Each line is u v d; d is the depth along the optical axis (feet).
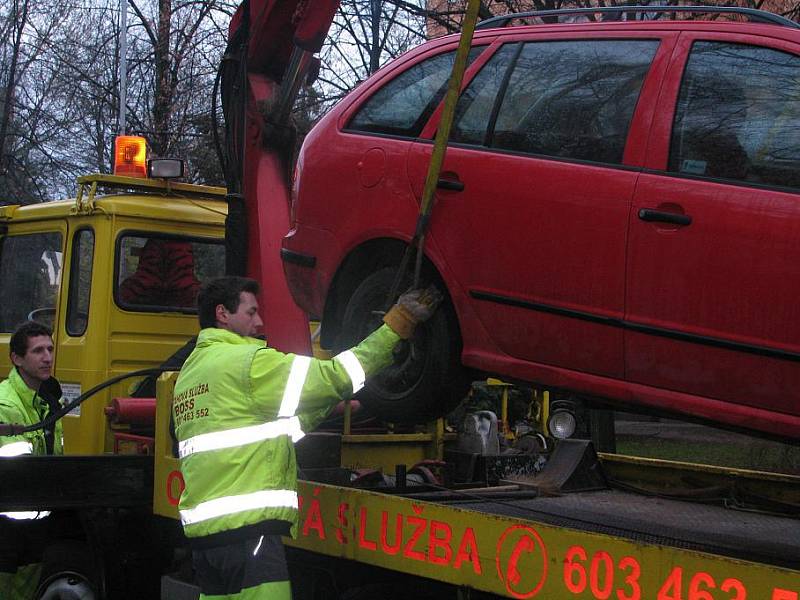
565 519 15.14
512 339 13.39
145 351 22.12
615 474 19.98
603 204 12.55
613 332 12.41
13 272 24.13
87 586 18.67
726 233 11.57
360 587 14.56
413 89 15.35
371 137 15.39
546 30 14.25
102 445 21.34
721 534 14.65
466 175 13.89
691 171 12.17
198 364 13.21
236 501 12.40
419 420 14.88
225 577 12.58
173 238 22.79
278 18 20.51
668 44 12.94
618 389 12.51
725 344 11.51
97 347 21.49
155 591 18.63
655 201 12.15
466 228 13.76
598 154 12.95
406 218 14.48
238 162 20.94
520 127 13.82
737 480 18.12
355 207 15.24
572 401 25.73
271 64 21.09
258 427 12.67
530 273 13.11
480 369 13.70
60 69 68.69
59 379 22.24
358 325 15.19
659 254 12.04
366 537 13.52
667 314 11.96
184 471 13.00
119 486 17.60
